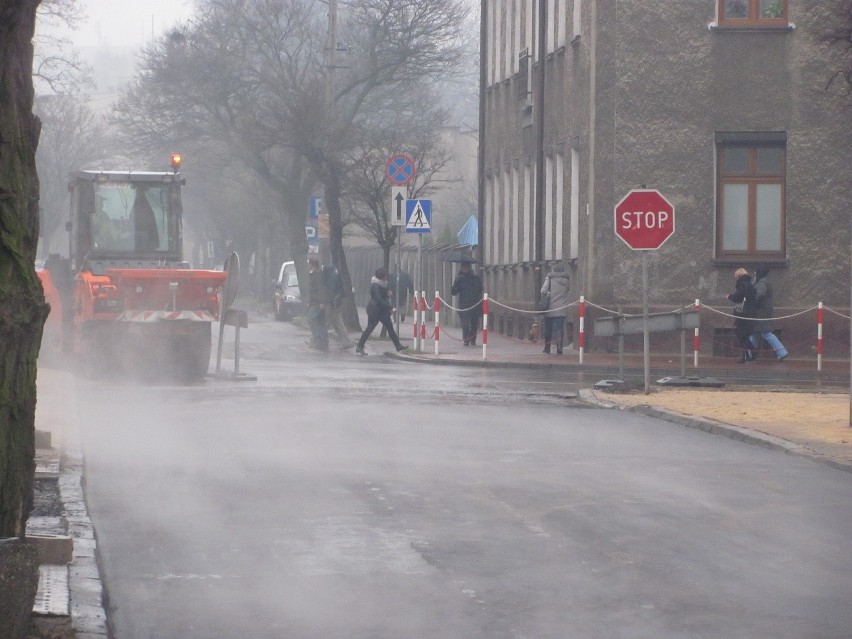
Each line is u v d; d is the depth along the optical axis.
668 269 53.00
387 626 11.37
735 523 16.25
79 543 14.19
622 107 53.09
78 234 41.12
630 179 53.09
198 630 11.21
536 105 65.00
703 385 36.69
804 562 14.05
